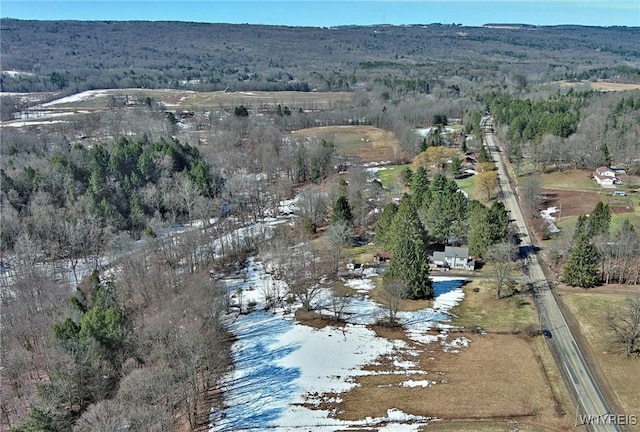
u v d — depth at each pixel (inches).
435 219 4384.8
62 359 2506.2
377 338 3208.7
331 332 3287.4
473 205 4466.0
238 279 4126.5
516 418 2481.5
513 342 3105.3
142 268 3806.6
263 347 3157.0
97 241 4611.2
